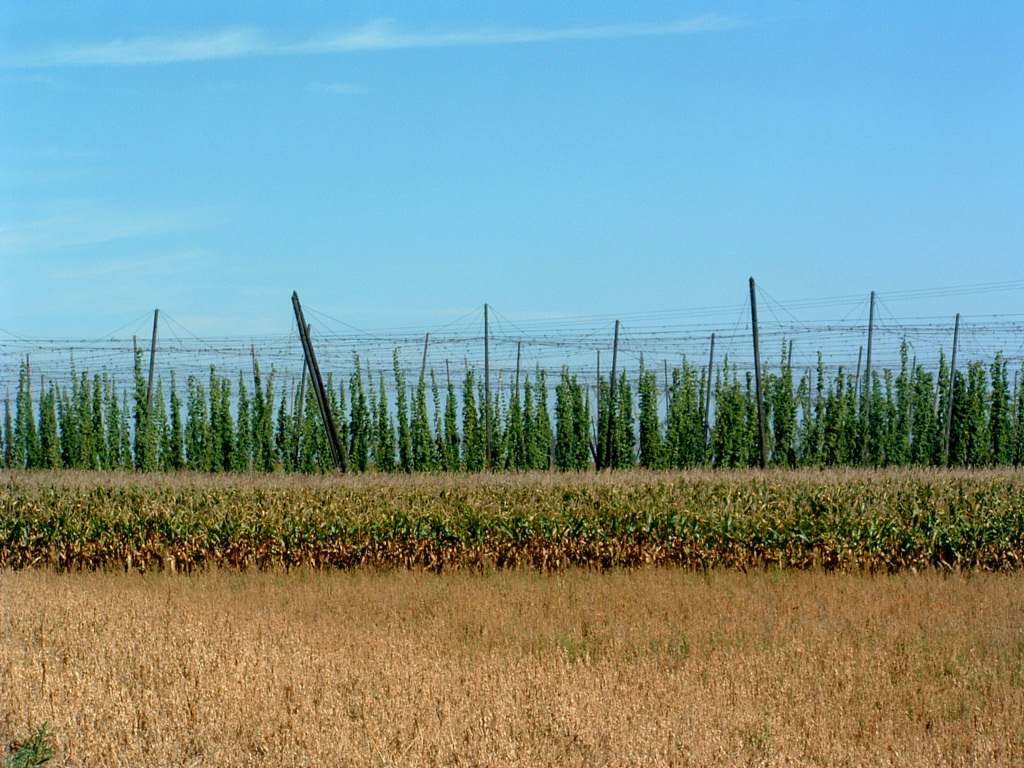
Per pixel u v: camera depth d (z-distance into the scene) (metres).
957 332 48.19
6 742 8.48
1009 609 14.62
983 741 8.92
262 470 47.78
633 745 8.40
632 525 20.17
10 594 15.01
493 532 20.56
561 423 49.91
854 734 9.16
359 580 18.47
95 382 49.72
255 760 8.14
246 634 12.11
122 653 11.23
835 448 47.28
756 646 12.43
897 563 19.64
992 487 22.56
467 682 10.01
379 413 47.78
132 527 20.72
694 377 48.91
